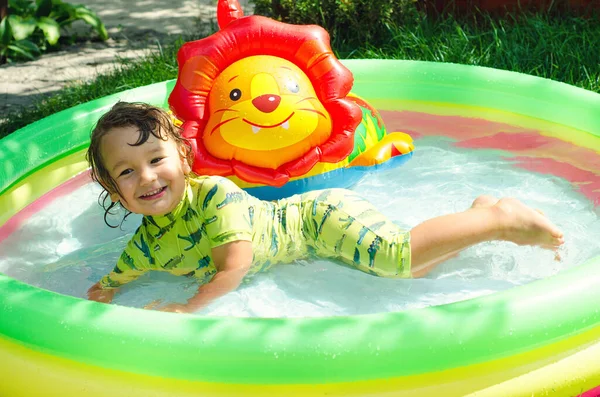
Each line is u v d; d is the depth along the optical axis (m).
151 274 2.50
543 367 1.87
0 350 1.98
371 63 3.85
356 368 1.78
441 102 3.71
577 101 3.33
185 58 2.89
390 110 3.75
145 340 1.84
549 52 4.33
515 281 2.36
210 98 2.86
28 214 3.02
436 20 5.08
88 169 3.36
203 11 7.11
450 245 2.36
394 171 3.13
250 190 2.80
